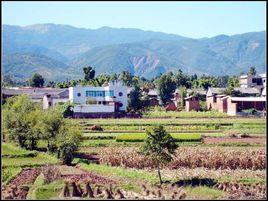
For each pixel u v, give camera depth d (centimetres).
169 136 6788
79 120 14150
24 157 8769
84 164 7850
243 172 7462
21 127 9806
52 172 6656
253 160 7838
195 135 10406
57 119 9181
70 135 8294
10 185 5994
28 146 10019
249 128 12125
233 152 8106
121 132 11594
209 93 19300
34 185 6059
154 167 7856
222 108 17025
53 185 5916
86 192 5297
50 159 8506
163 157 6706
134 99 18975
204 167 7875
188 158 7894
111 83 19138
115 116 15875
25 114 9950
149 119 14612
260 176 7069
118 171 7256
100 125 12694
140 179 6731
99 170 7344
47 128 9088
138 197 5338
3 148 9575
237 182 6500
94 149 9462
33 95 18712
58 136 8400
